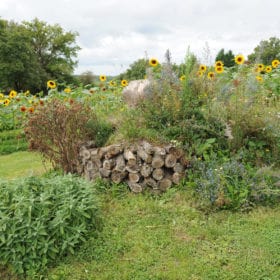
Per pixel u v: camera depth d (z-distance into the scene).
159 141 4.20
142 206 3.82
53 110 4.67
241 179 3.91
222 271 2.72
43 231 2.97
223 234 3.23
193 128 4.38
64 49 44.00
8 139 8.27
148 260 2.91
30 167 6.20
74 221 3.20
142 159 4.12
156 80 4.82
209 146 4.23
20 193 3.29
